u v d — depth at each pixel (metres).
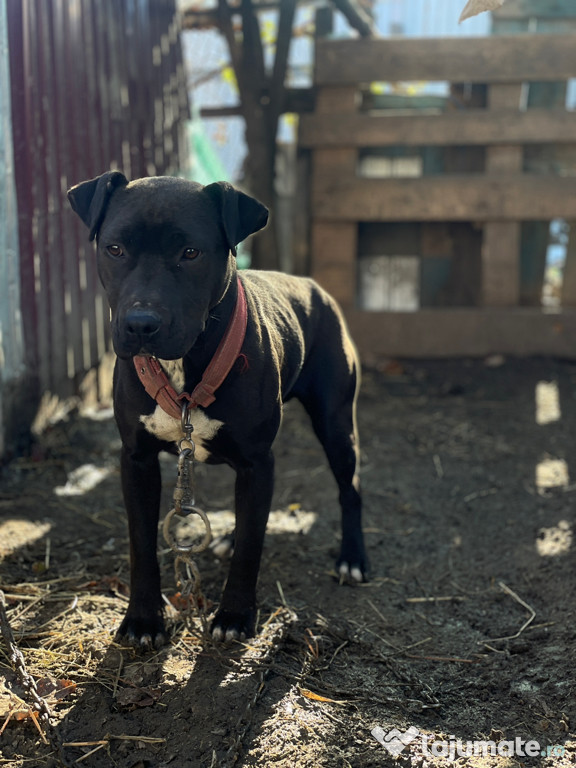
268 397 0.89
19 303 1.49
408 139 2.28
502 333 2.31
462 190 2.29
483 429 1.79
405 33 3.45
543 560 1.17
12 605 1.01
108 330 1.96
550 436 1.74
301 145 2.30
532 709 0.84
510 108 2.26
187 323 0.76
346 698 0.86
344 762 0.76
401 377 2.18
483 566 1.18
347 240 2.35
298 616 1.02
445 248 2.45
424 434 1.76
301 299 1.10
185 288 0.77
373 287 2.51
